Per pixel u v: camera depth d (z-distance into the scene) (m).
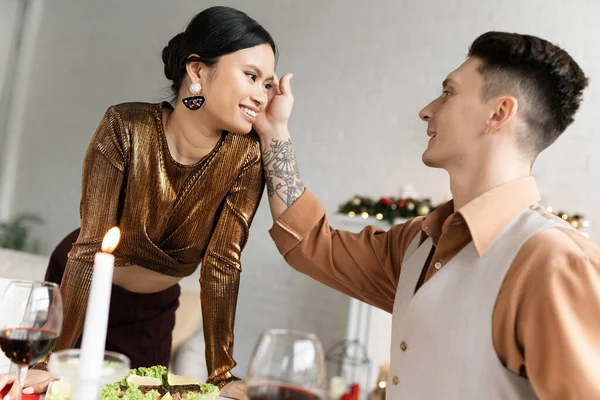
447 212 1.17
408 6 4.13
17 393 0.85
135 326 1.79
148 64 5.18
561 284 0.90
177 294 1.95
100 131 1.33
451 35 3.98
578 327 0.88
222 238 1.41
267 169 1.40
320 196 4.23
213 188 1.38
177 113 1.33
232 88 1.26
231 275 1.40
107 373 0.72
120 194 1.36
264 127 1.39
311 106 4.37
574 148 3.58
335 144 4.24
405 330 1.08
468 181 1.13
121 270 1.53
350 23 4.32
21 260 2.71
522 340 0.93
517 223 1.03
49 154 5.68
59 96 5.71
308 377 0.69
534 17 3.76
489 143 1.10
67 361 0.69
